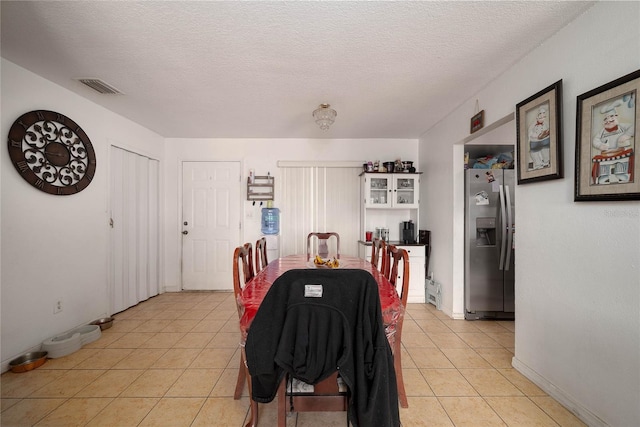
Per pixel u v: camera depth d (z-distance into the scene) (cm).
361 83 246
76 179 264
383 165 401
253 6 153
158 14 159
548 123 177
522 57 205
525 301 201
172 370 208
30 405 170
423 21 165
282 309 115
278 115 326
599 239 149
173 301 376
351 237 423
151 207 394
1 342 205
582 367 158
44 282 236
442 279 342
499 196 308
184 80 240
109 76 233
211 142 425
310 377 110
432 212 372
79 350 238
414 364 219
